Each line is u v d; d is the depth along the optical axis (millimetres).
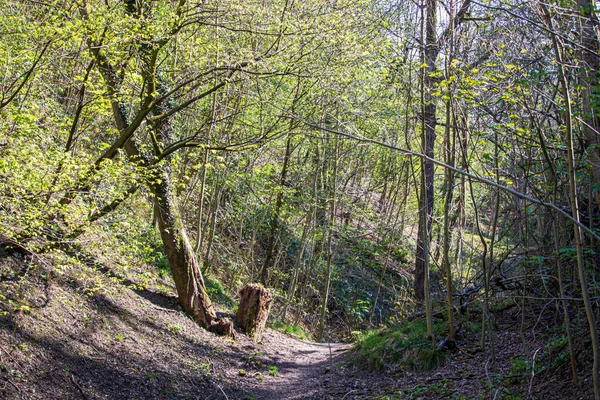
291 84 12469
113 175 7391
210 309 11320
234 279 16234
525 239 7438
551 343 7133
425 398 7164
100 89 8039
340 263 20562
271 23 8922
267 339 12641
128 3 7867
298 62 9508
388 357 9359
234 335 11328
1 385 6039
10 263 7879
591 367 5934
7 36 6547
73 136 8320
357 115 13094
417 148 13289
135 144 9703
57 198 7953
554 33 4465
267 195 16516
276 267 18578
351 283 21438
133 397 7324
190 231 16359
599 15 5695
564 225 7051
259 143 9805
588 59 5711
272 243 17375
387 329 11609
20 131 6262
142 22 7480
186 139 9344
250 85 10141
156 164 8922
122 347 8469
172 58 9242
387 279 20938
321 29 9586
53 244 7594
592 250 6043
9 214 6316
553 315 8320
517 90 6246
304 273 19875
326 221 16609
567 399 5598
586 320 6699
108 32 7207
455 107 7863
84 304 8672
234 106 11289
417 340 9398
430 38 9141
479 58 7297
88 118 8336
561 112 5160
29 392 6238
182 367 8891
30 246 7387
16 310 7238
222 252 17531
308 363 11469
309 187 16641
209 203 16078
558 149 6352
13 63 6492
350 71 11250
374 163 19453
